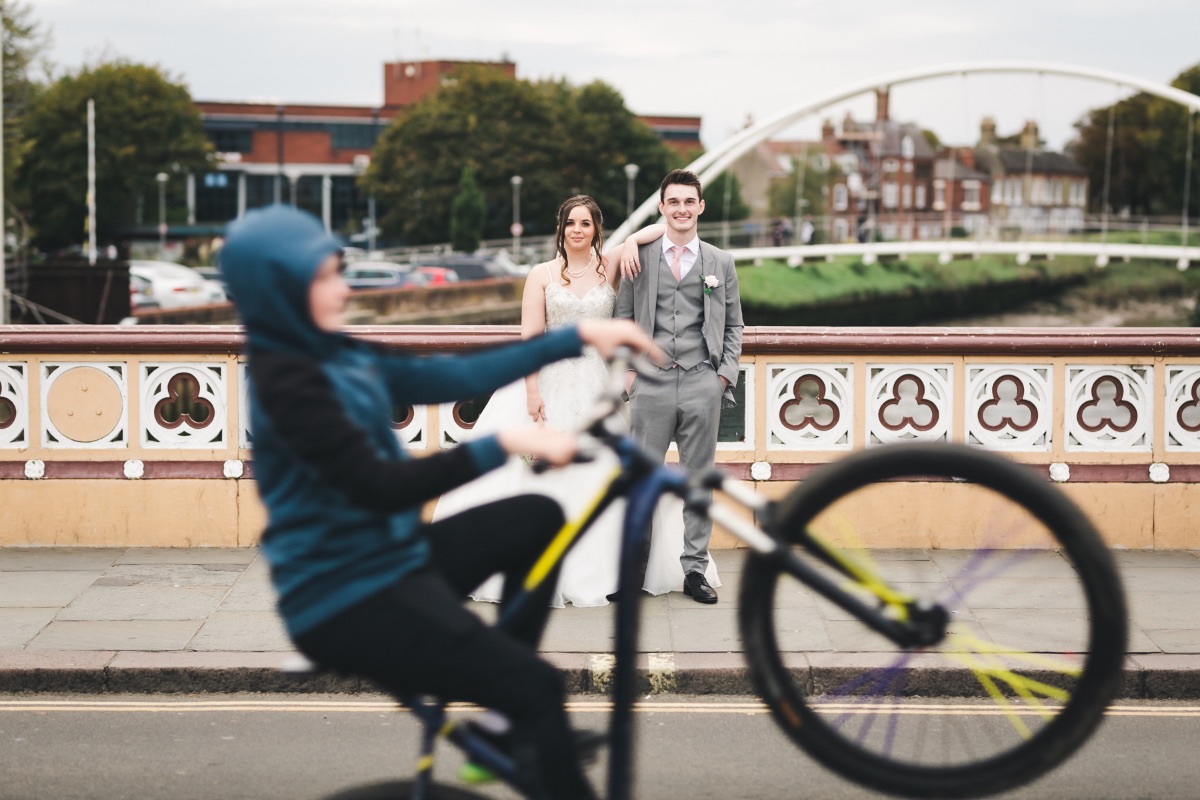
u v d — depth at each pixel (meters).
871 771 3.08
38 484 7.46
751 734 5.04
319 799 4.36
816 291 57.31
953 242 52.09
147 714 5.27
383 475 2.61
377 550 2.76
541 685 2.79
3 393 7.45
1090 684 2.94
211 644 5.79
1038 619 5.88
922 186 123.56
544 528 3.07
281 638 5.89
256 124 102.12
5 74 37.31
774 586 3.02
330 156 102.94
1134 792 4.37
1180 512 7.36
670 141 118.38
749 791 4.43
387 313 39.06
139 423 7.45
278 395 2.62
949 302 62.38
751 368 7.35
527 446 2.74
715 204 101.00
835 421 7.38
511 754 2.89
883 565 6.91
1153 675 5.38
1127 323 64.25
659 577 6.63
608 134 86.19
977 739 4.85
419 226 82.00
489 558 3.04
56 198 80.00
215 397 7.46
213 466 7.48
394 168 82.94
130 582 6.79
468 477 2.69
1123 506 7.37
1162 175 95.50
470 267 49.19
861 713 5.14
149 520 7.48
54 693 5.51
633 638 2.89
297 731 5.07
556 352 2.98
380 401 2.85
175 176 83.69
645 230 6.48
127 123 81.50
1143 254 49.84
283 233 2.68
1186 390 7.33
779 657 3.04
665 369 6.39
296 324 2.70
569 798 2.81
